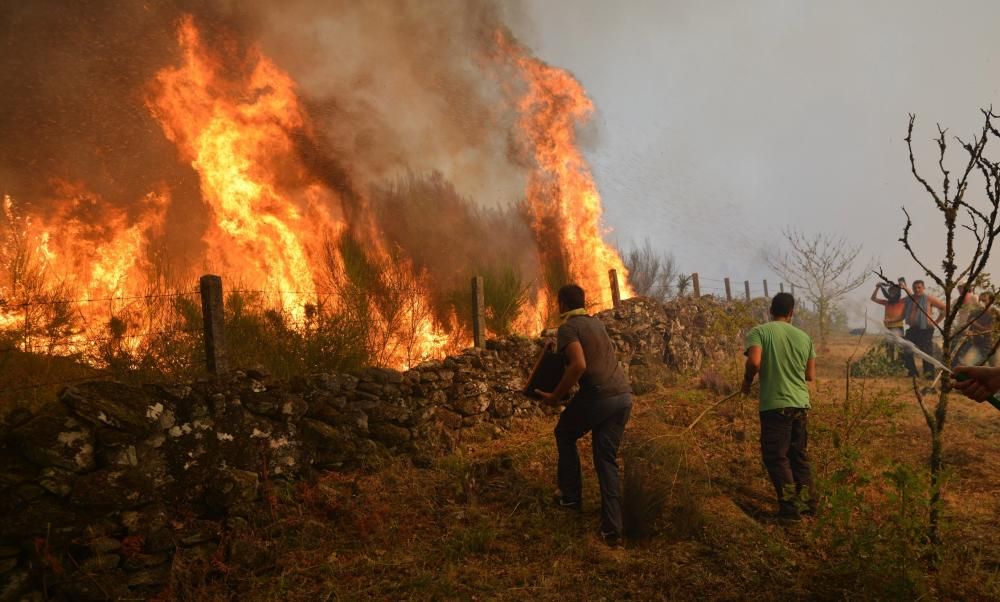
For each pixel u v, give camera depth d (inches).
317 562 159.9
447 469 216.8
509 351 288.4
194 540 153.3
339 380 206.7
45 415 139.1
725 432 270.8
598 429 181.6
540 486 206.4
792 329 195.5
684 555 164.6
